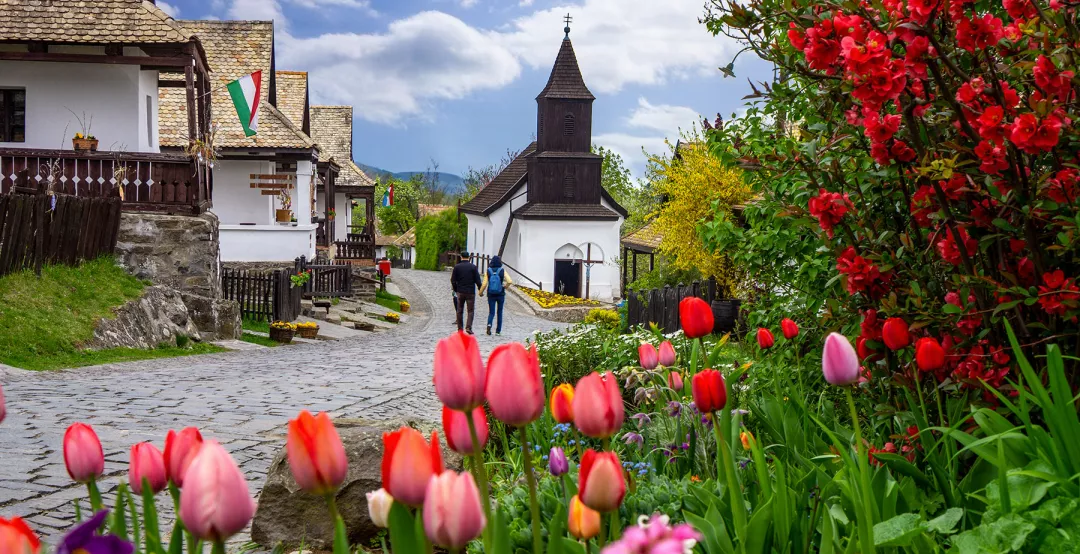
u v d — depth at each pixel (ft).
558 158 163.84
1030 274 12.25
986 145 11.33
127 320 50.98
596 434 6.19
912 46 11.44
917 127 12.23
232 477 4.62
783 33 15.10
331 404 31.55
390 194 229.86
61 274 50.65
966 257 12.12
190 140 63.21
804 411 12.64
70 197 52.42
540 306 122.93
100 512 4.11
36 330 42.83
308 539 14.92
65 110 68.74
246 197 101.45
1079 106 11.25
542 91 166.71
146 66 67.21
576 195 164.86
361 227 171.32
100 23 62.90
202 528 4.59
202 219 62.59
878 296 13.50
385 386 37.65
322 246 125.18
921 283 13.24
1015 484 8.99
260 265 98.27
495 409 5.77
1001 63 12.22
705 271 75.05
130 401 30.07
